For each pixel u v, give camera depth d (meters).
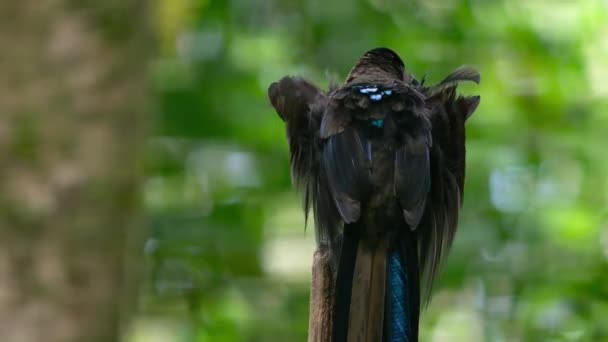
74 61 3.60
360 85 8.61
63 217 3.59
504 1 15.33
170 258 13.91
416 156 8.12
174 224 13.79
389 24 14.71
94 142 3.62
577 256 14.47
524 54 15.29
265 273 14.15
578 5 15.71
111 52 3.63
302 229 14.45
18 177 3.57
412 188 7.97
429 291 8.77
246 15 14.41
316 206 8.62
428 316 14.91
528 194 14.88
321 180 8.48
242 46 14.45
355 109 8.35
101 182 3.62
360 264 7.81
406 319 7.72
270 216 14.32
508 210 14.73
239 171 14.47
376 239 7.93
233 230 13.89
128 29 3.65
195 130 13.75
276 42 14.57
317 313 8.10
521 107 15.11
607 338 13.54
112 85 3.64
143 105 3.71
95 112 3.62
